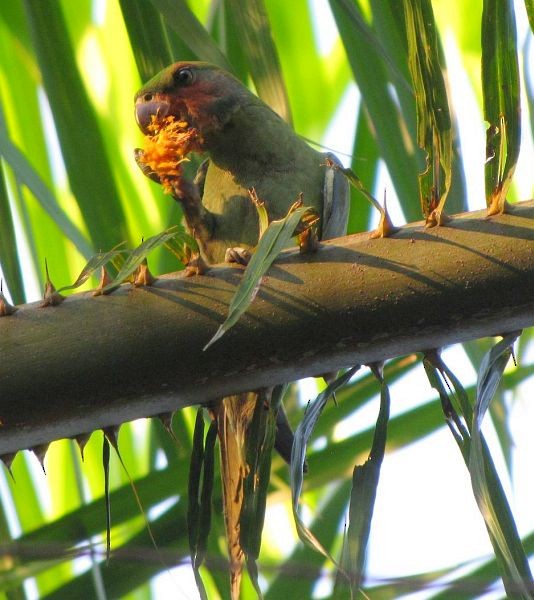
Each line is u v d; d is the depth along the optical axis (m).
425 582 4.72
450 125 6.08
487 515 5.78
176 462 6.17
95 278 6.28
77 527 6.16
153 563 4.93
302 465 6.07
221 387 6.09
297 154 6.32
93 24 6.36
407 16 6.09
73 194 6.18
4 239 6.15
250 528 6.09
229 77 6.32
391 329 6.08
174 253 6.10
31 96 6.29
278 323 6.08
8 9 6.26
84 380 6.08
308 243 6.08
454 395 6.12
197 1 6.32
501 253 6.07
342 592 6.08
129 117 6.36
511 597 5.95
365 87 6.19
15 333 6.08
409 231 6.08
